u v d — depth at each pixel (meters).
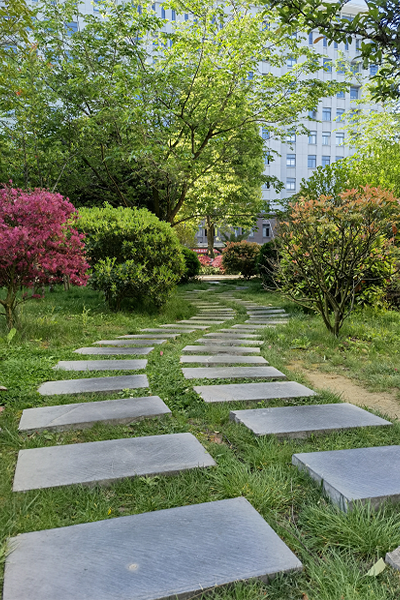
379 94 2.46
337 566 1.56
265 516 1.90
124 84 11.13
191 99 13.70
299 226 5.85
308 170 44.97
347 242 5.82
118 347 5.54
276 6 2.29
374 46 2.22
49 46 13.97
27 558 1.55
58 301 9.74
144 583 1.41
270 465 2.34
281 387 3.74
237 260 20.73
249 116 13.94
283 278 7.12
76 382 3.84
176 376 4.11
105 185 15.73
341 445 2.56
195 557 1.54
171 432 2.80
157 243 8.70
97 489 2.09
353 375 4.37
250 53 12.52
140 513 1.89
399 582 1.50
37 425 2.79
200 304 11.30
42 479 2.11
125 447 2.50
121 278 8.05
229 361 4.70
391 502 1.92
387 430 2.80
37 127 10.90
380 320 7.21
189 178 13.10
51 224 5.66
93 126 11.78
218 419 3.02
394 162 11.55
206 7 12.94
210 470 2.27
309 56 13.12
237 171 15.93
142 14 12.13
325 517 1.86
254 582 1.45
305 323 7.23
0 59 6.57
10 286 5.70
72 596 1.35
